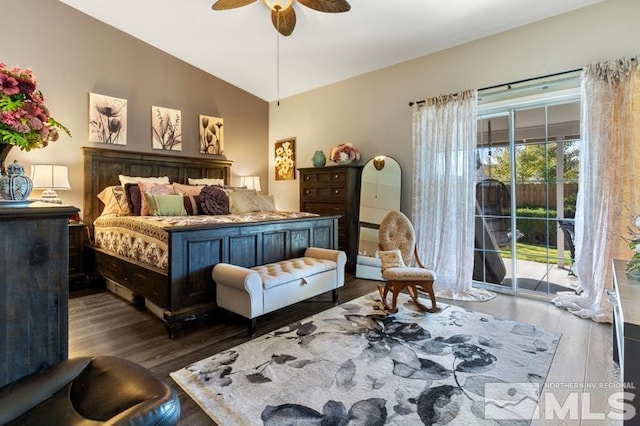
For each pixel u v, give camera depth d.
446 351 2.24
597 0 2.95
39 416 0.99
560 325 2.71
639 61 2.66
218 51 4.55
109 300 3.39
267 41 4.18
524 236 3.55
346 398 1.72
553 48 3.20
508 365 2.07
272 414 1.59
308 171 5.06
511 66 3.46
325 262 3.23
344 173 4.59
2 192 1.26
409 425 1.52
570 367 2.04
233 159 5.59
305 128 5.56
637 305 1.35
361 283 4.09
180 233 2.57
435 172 3.87
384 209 4.40
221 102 5.39
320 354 2.20
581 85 2.96
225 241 2.89
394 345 2.33
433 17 3.35
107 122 4.16
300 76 5.07
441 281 3.78
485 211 3.79
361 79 4.79
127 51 4.32
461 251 3.65
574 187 3.23
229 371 1.98
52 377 1.11
